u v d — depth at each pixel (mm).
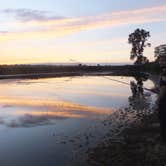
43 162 13688
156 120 20844
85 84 68562
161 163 12242
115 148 14891
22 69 183375
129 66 158875
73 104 33625
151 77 75562
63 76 119438
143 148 14359
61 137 17984
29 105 33281
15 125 21844
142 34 149250
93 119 23453
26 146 16344
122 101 35625
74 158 13977
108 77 103812
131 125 20219
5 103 35469
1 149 15812
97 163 13078
